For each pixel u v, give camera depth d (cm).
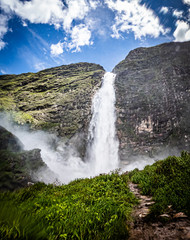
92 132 4509
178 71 4459
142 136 4131
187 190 402
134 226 306
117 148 4169
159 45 5906
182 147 3519
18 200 410
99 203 391
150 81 4809
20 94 5616
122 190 582
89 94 5209
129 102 4688
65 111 4703
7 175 1422
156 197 441
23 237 194
